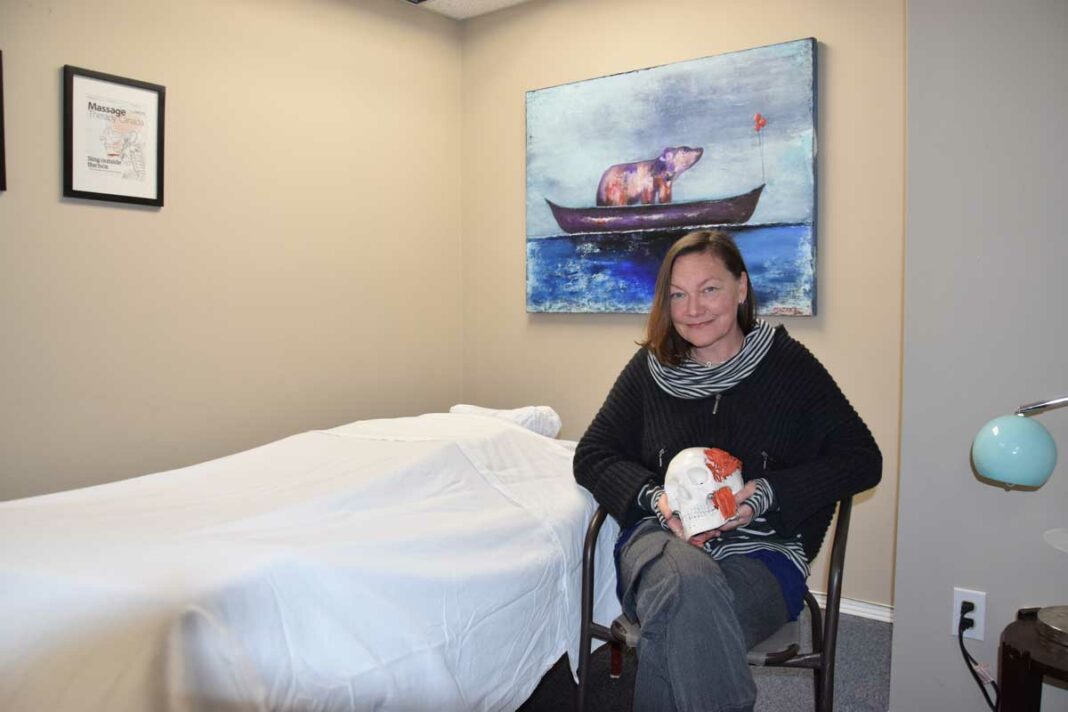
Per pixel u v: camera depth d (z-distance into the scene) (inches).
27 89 72.8
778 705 75.2
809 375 60.7
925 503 67.9
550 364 115.1
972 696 66.9
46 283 74.9
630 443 66.5
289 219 97.2
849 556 94.3
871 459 58.8
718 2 98.0
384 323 110.8
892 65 87.2
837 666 81.7
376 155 108.5
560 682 79.6
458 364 123.6
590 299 108.4
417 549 52.4
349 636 44.0
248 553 44.8
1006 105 62.7
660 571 52.6
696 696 47.3
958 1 64.0
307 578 44.6
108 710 35.4
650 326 64.5
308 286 100.0
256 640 40.5
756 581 54.8
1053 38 60.9
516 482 69.1
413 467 63.3
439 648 48.4
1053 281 61.9
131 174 80.6
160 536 48.7
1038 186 62.0
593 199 107.0
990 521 65.3
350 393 106.3
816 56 91.3
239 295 91.9
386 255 110.7
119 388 80.9
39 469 74.9
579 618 64.7
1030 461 55.0
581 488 70.6
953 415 66.2
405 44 112.3
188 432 87.3
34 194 73.7
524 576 57.1
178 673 36.7
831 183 91.7
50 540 47.9
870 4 88.1
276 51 94.8
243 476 63.1
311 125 99.4
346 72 103.7
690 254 60.5
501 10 116.8
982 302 64.5
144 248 82.4
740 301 63.0
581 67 109.7
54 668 37.6
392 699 44.4
